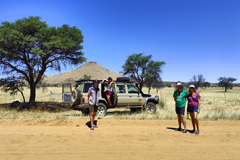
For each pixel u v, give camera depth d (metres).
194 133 6.62
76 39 16.70
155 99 11.84
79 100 9.82
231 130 7.26
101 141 5.32
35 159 3.91
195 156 4.32
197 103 6.70
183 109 6.79
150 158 4.12
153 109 11.62
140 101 11.34
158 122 8.42
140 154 4.36
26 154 4.19
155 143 5.27
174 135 6.24
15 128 6.77
